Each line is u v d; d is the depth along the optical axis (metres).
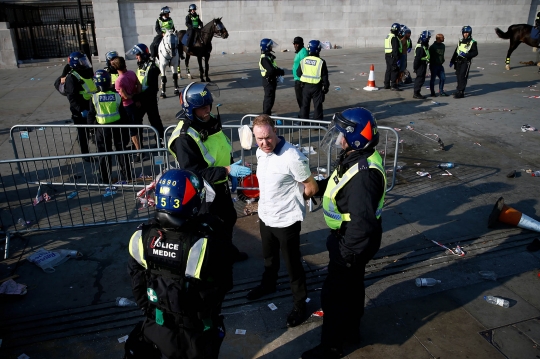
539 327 3.81
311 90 9.16
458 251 4.93
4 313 4.09
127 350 2.68
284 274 4.61
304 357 3.43
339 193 3.08
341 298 3.26
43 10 23.88
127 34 19.05
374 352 3.56
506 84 13.72
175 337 2.47
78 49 21.67
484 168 7.34
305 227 5.57
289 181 3.48
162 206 2.35
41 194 6.62
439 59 11.91
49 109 11.38
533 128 9.28
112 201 6.30
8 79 15.63
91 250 5.14
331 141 3.12
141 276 2.54
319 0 20.88
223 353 3.60
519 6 23.62
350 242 2.93
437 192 6.48
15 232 5.42
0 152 8.42
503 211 5.48
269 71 9.35
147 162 7.86
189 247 2.34
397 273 4.62
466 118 10.22
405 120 10.16
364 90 13.19
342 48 21.98
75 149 8.59
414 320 3.92
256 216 5.81
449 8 22.81
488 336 3.71
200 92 3.60
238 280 4.55
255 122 3.32
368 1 21.48
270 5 20.36
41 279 4.61
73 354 3.61
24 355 3.58
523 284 4.39
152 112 8.38
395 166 6.35
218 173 3.66
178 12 19.42
